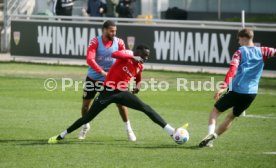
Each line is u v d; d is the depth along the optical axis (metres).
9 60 69.25
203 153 30.03
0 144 31.97
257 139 33.91
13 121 38.59
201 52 60.81
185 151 30.48
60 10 75.56
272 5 94.31
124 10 78.81
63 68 63.94
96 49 33.34
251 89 30.50
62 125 37.59
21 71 61.75
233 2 96.00
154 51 62.66
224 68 60.16
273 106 45.41
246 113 42.50
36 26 67.62
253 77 30.58
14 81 55.84
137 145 32.06
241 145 32.19
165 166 27.33
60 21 66.12
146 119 40.09
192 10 96.88
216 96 30.00
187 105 45.62
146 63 63.06
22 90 51.38
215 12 96.62
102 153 29.92
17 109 42.88
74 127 32.12
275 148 31.47
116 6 81.56
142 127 37.41
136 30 63.16
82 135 33.84
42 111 42.28
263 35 58.25
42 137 34.06
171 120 39.97
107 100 31.20
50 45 67.00
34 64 66.75
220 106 30.95
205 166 27.38
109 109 43.66
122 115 33.25
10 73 60.34
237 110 31.03
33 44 67.94
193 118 40.72
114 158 28.83
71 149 30.84
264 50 30.59
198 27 60.66
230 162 28.12
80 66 65.38
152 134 35.28
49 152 30.11
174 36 61.69
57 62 67.19
